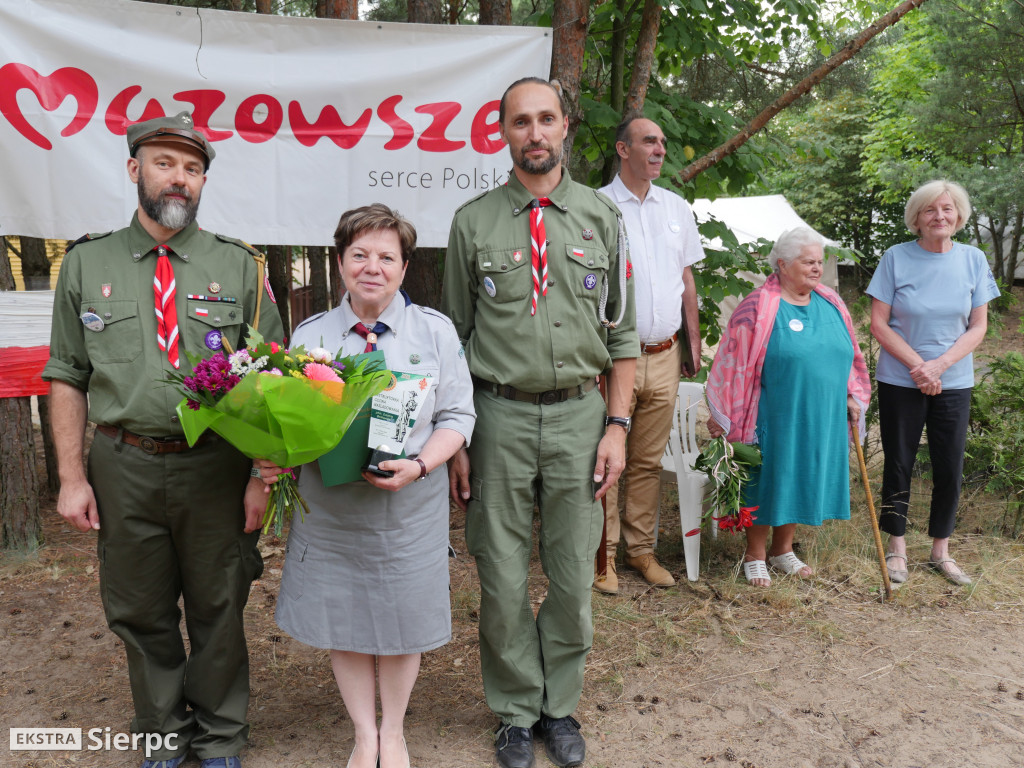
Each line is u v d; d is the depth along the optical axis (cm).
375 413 201
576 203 238
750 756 252
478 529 240
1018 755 253
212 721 233
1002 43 1016
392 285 214
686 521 382
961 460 380
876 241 1602
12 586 363
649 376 361
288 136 369
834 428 364
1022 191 1038
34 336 385
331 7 394
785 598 357
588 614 248
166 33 354
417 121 377
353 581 218
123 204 356
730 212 956
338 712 270
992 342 863
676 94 494
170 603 229
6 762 240
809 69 618
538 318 230
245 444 189
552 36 384
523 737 244
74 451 214
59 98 345
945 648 321
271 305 233
